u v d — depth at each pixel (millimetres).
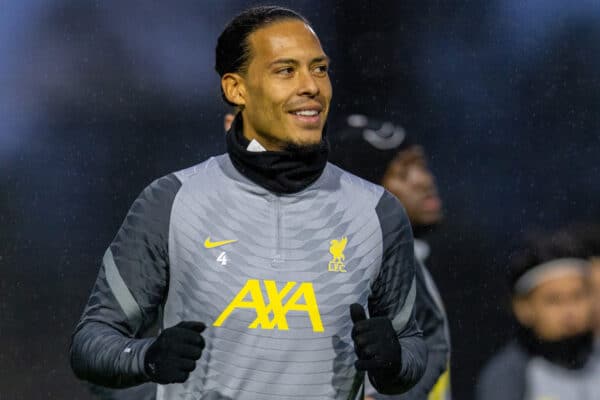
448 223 25453
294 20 9031
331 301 8867
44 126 26781
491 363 11992
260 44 8922
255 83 8922
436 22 26422
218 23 26922
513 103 26922
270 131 8906
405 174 12961
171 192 9016
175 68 27078
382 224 9148
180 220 8914
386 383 8906
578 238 11703
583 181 26656
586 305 11594
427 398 11797
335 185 9172
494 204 26281
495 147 26641
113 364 8516
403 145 12961
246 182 9008
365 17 26094
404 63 26250
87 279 26062
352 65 26109
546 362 11711
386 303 9289
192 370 8203
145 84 27047
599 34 27031
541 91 27047
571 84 27062
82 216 26500
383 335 8391
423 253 12836
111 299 8930
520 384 11758
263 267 8844
